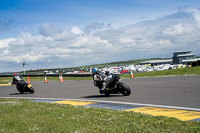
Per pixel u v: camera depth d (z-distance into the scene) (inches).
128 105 324.5
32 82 1218.0
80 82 972.6
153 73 1185.4
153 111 270.1
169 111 264.1
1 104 393.1
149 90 479.8
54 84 951.6
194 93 389.7
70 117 245.8
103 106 329.7
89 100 402.0
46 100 446.9
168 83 594.6
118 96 424.8
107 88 417.1
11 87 904.9
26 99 474.9
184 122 199.5
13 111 307.6
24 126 216.1
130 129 185.2
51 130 196.5
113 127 195.2
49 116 258.5
